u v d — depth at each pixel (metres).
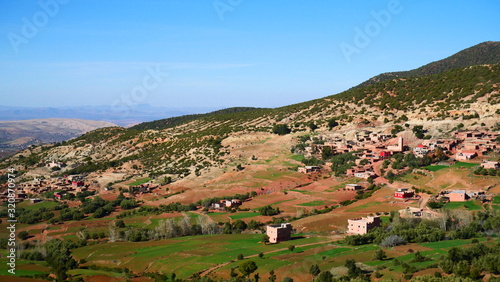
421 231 124.75
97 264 132.62
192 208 195.62
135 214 194.25
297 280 101.94
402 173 193.00
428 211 145.62
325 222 152.88
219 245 137.62
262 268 109.69
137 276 119.12
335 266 106.12
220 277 108.50
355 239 125.19
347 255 114.25
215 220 173.25
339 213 160.88
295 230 149.25
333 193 190.50
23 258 141.88
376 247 119.94
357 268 101.19
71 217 193.62
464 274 92.56
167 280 113.12
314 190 199.50
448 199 157.50
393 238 119.94
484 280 90.75
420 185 177.00
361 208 163.12
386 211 155.62
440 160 198.75
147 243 150.25
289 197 195.12
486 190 159.50
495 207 143.00
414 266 99.81
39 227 180.12
